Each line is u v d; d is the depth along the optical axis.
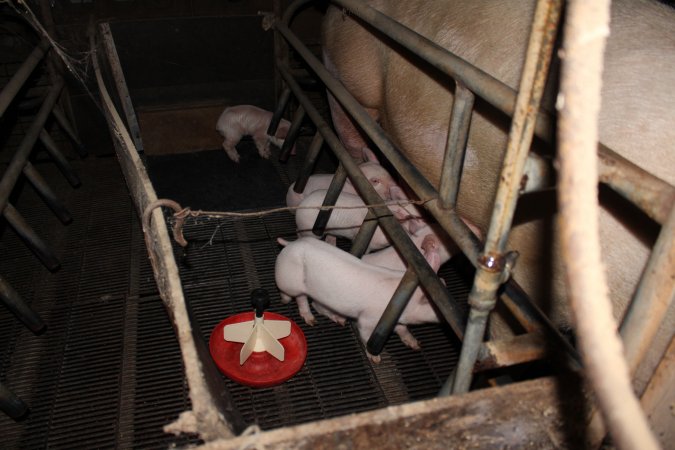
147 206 1.35
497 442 0.89
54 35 2.64
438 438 0.85
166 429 0.82
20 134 2.80
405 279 1.61
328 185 2.45
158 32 2.80
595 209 0.39
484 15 1.58
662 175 1.10
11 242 2.34
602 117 1.21
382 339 1.68
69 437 1.57
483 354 0.98
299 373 1.79
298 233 2.38
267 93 3.15
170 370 1.79
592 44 0.39
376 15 1.50
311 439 0.78
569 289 0.41
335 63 2.42
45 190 2.34
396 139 2.13
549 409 0.87
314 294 1.87
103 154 2.99
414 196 2.27
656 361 0.83
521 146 0.65
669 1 1.68
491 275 0.76
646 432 0.36
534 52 0.60
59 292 2.08
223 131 2.94
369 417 0.79
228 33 2.92
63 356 1.83
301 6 2.74
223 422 0.88
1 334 1.91
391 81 2.06
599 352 0.39
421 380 1.80
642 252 1.15
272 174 2.94
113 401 1.68
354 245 2.00
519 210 1.43
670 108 1.13
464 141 1.16
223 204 2.65
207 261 2.27
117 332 1.92
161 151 3.03
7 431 1.59
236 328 1.72
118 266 2.23
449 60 1.11
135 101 2.92
